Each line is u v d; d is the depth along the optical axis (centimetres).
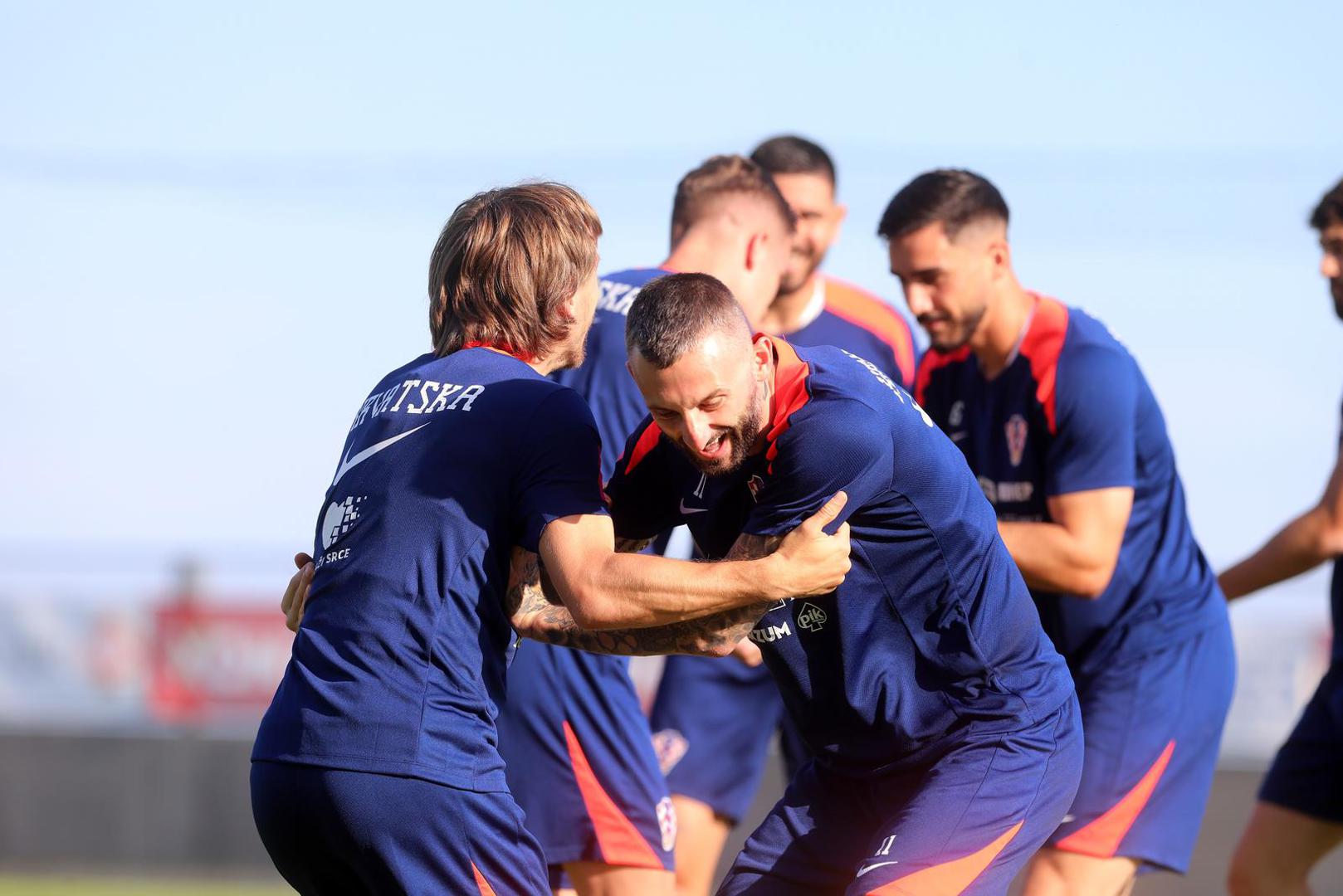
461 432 1039
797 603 1148
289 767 1004
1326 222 1655
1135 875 1521
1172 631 1539
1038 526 1489
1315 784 1655
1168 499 1562
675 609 1010
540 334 1105
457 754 1002
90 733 3616
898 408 1106
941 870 1103
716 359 991
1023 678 1171
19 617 3969
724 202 1560
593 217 1135
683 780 1886
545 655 1466
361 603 1014
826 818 1227
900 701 1162
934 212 1480
